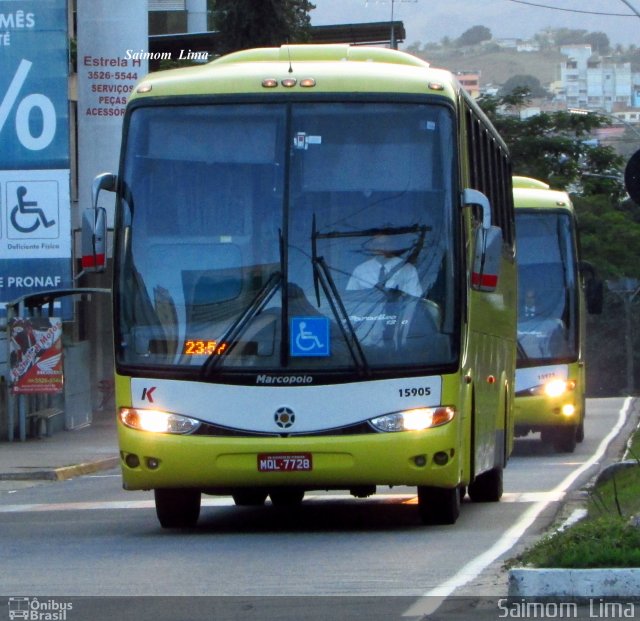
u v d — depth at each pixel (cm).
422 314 2905
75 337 9281
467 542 2761
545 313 6006
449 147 2970
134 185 2995
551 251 6056
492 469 3759
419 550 2642
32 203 7406
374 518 3369
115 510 3791
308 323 2895
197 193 2973
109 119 8512
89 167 8538
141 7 8512
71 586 2270
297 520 3366
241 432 2877
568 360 5959
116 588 2236
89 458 6009
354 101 2988
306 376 2872
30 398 7238
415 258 2927
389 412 2869
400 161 2964
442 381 2888
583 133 14188
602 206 13625
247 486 2900
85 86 8531
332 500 4016
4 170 7431
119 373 2936
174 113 3012
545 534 2802
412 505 3791
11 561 2630
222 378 2884
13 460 5916
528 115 14538
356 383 2872
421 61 3447
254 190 2959
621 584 1922
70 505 4041
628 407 9738
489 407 3569
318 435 2862
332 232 2934
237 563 2505
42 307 7394
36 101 7412
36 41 7406
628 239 13425
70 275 7412
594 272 6269
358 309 2903
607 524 2141
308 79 3002
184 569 2439
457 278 2925
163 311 2934
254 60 3375
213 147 2989
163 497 3152
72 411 7881
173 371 2902
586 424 8038
